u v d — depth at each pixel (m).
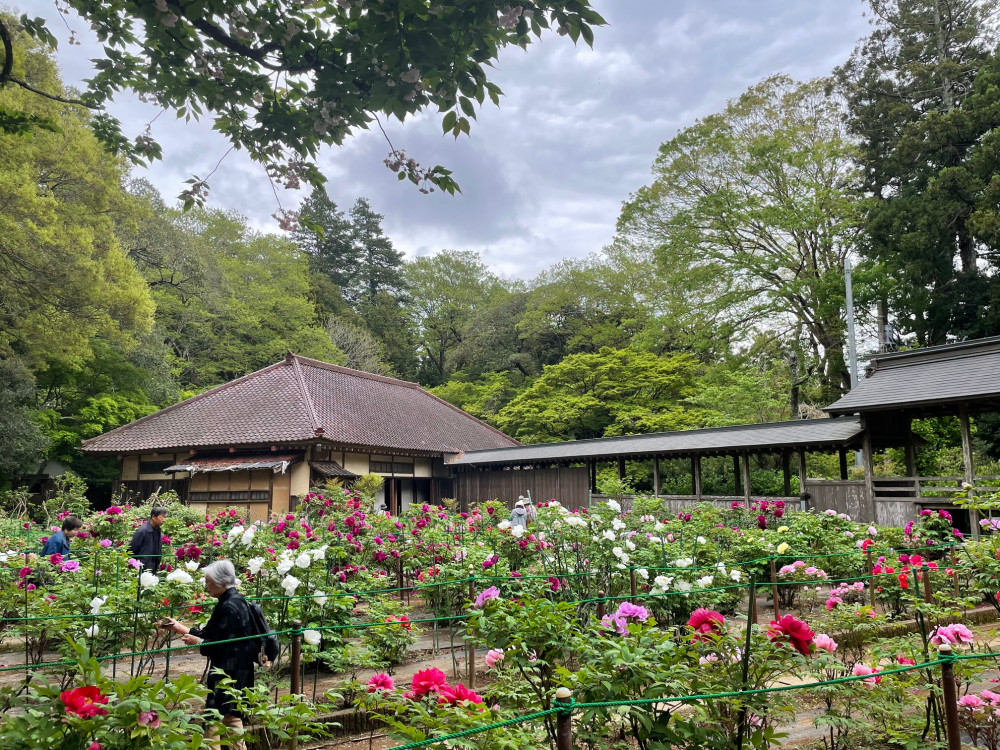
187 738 2.23
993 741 3.42
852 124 26.12
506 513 10.98
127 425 21.12
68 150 19.20
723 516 12.44
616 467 25.28
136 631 4.74
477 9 3.29
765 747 2.71
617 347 36.56
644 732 2.60
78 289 18.53
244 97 4.04
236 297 37.84
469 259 54.47
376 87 3.77
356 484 18.39
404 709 2.97
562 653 3.00
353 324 46.31
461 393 41.41
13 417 19.09
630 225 28.83
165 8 3.52
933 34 26.42
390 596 8.29
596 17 3.39
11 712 3.47
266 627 3.87
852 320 20.30
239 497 18.78
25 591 5.30
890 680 3.58
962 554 5.66
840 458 15.22
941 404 12.30
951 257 22.36
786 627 2.67
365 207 57.75
